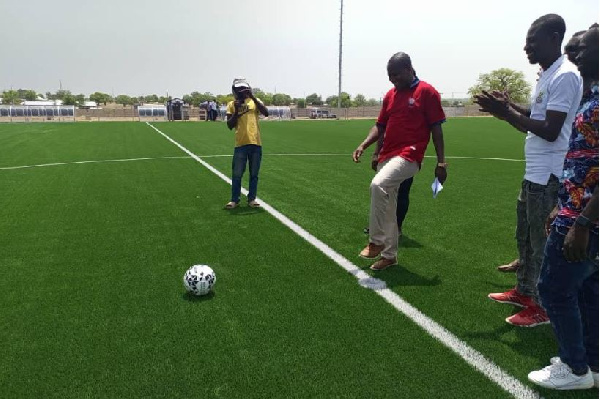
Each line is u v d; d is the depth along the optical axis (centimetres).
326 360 284
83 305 363
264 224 604
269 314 347
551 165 314
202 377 267
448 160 1285
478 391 254
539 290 254
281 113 5356
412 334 317
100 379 266
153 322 335
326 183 917
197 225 601
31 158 1273
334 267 448
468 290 395
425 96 425
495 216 652
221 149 1523
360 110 5984
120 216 647
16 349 299
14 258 474
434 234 566
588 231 215
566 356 251
